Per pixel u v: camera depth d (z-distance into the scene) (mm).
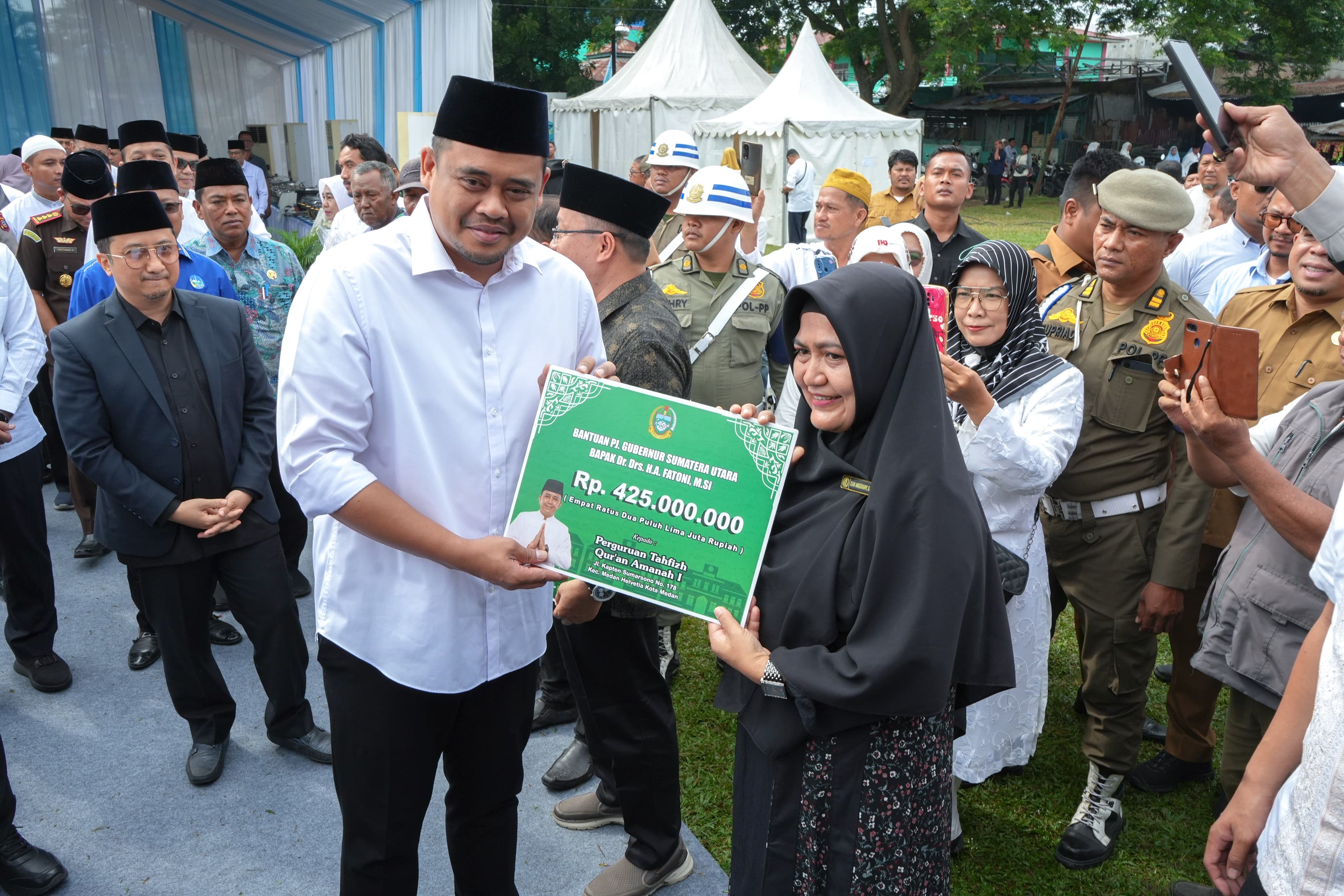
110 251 3137
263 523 3357
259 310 4613
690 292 4020
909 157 6996
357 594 2012
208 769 3312
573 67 30281
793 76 16438
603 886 2770
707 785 3357
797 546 1905
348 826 2135
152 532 3150
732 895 2016
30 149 6059
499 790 2301
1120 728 3047
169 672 3295
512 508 1938
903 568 1702
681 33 18328
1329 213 1783
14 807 2750
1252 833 1698
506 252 1872
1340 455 2176
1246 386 1938
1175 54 1937
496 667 2125
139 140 5984
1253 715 2545
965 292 2814
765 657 1816
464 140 1735
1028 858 3035
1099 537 3076
